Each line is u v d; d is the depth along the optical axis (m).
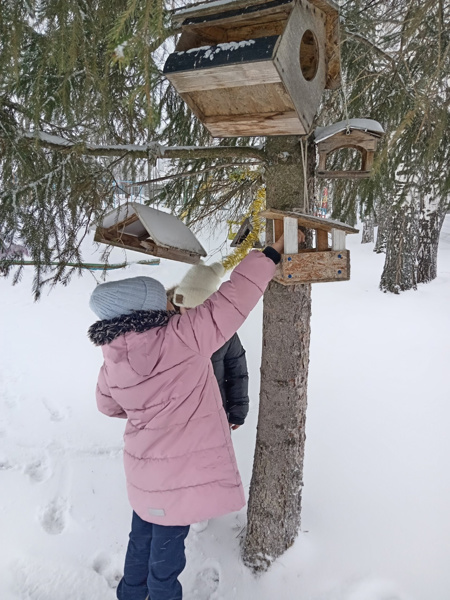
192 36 1.36
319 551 2.04
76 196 1.86
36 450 3.11
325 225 1.49
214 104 1.44
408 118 1.41
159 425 1.47
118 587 1.79
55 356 4.94
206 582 2.01
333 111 2.22
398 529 2.12
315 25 1.35
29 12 1.25
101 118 1.47
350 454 2.74
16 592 1.98
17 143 1.69
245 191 2.73
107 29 1.29
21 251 1.88
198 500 1.46
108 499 2.57
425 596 1.80
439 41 1.37
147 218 1.70
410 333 5.03
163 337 1.45
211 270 2.09
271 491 1.98
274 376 1.91
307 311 1.89
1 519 2.40
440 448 2.76
